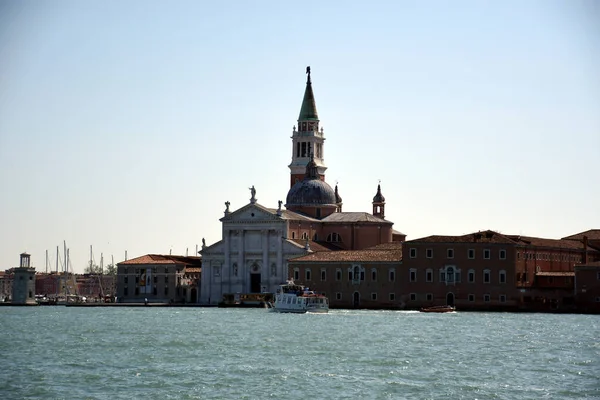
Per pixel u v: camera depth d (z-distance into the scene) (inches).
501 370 5600.4
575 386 5088.6
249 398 4704.7
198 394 4795.8
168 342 7027.6
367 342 7086.6
